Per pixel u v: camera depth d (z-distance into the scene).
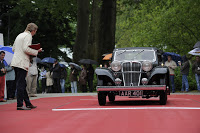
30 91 17.72
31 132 5.26
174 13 30.56
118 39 58.16
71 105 11.34
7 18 38.22
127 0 32.59
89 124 6.09
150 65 11.45
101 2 28.16
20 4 35.97
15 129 5.62
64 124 6.13
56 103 12.62
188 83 25.12
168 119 6.69
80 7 30.12
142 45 35.12
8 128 5.75
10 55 16.06
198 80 22.45
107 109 9.24
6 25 38.41
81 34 30.00
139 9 36.28
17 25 37.19
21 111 9.08
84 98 16.08
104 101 11.34
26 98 9.98
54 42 40.31
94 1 32.50
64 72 25.27
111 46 29.97
